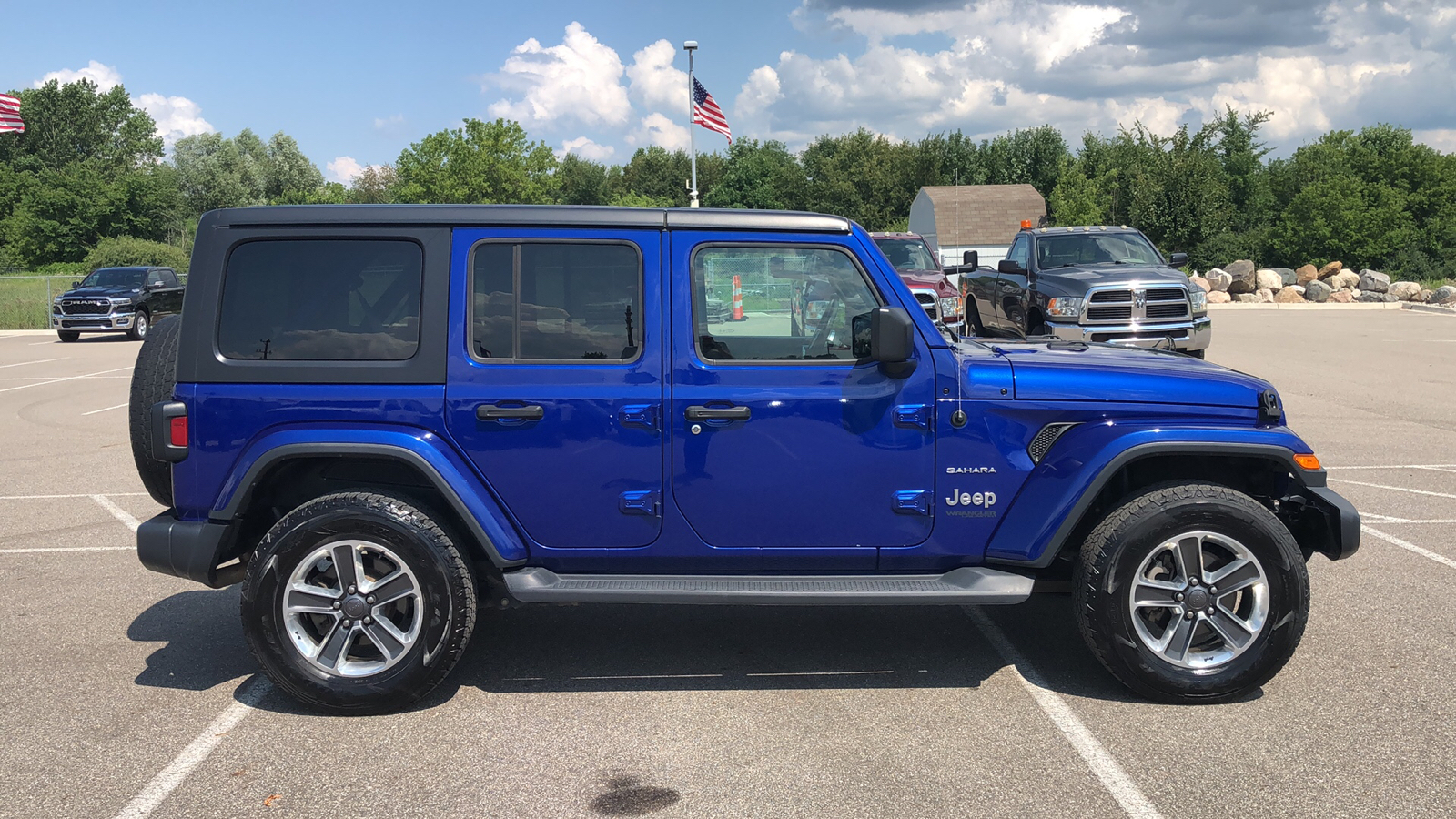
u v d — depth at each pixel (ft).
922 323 12.91
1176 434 12.66
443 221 12.81
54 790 10.75
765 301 12.94
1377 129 236.63
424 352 12.74
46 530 22.41
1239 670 12.45
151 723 12.46
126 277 87.51
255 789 10.75
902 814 10.11
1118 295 39.99
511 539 12.85
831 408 12.80
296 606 12.53
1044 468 12.89
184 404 12.82
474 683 13.70
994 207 179.01
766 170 297.12
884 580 13.04
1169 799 10.32
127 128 295.28
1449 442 30.37
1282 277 106.32
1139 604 12.54
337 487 13.67
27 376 55.36
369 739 11.97
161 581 18.60
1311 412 35.81
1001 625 15.88
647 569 13.25
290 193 313.32
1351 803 10.19
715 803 10.36
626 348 12.87
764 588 12.70
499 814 10.19
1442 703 12.56
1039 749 11.51
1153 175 131.03
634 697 13.17
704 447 12.82
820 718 12.45
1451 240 193.36
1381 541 20.04
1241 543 12.38
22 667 14.33
